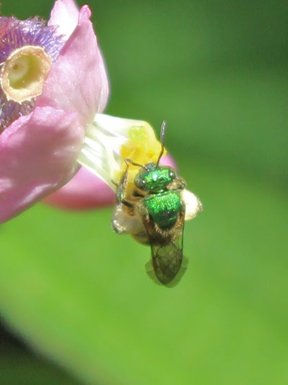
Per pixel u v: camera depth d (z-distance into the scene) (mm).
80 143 79
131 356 99
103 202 100
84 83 78
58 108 78
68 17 84
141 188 81
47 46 80
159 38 136
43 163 77
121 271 105
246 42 138
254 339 102
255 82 134
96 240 108
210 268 108
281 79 135
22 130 75
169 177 82
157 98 130
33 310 99
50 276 103
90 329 99
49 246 106
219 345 101
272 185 122
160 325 102
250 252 111
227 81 134
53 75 77
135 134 83
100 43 134
